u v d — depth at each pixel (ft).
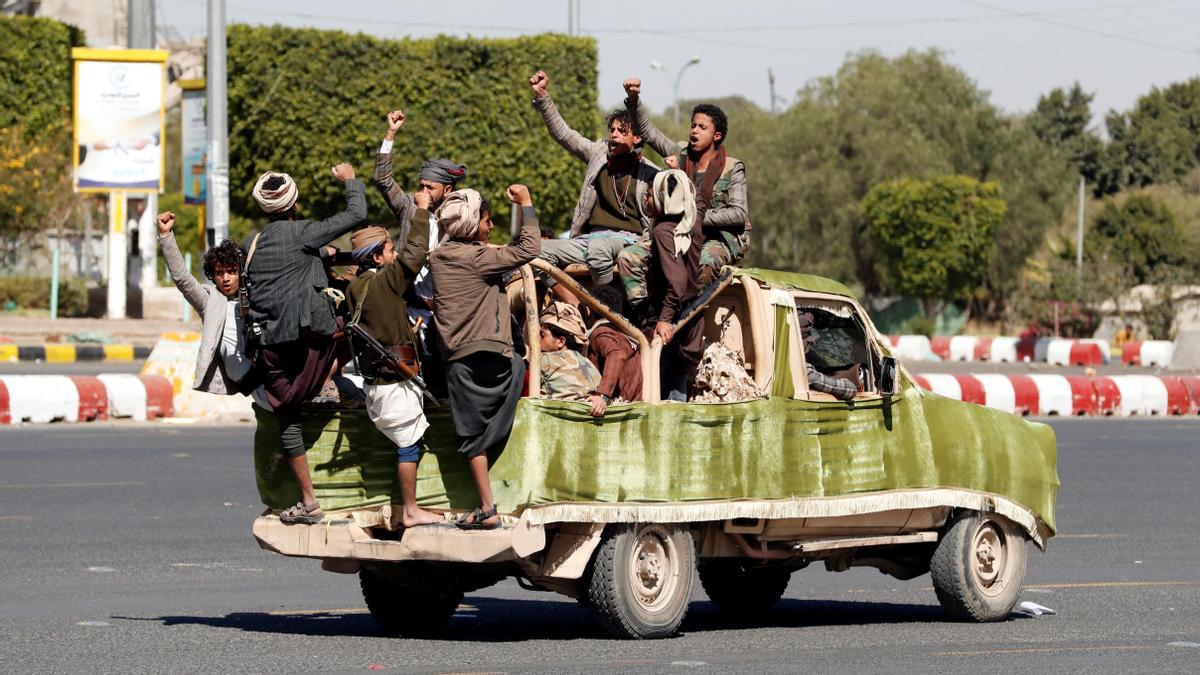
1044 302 473.67
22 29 351.87
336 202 341.82
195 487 142.31
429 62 342.23
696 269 78.33
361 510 73.92
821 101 581.94
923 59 589.73
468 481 71.41
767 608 91.09
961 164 572.92
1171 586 101.24
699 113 81.61
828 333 86.63
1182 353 359.66
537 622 85.61
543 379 73.82
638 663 70.13
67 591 92.38
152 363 208.95
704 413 76.54
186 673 66.33
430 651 73.26
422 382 71.00
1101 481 164.96
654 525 76.02
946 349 410.52
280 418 73.31
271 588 96.17
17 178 346.13
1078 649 76.43
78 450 167.84
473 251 70.13
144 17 328.08
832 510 80.79
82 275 447.83
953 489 85.76
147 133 325.42
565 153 348.59
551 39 347.36
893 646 76.95
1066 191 583.58
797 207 552.41
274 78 335.06
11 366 266.36
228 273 73.15
